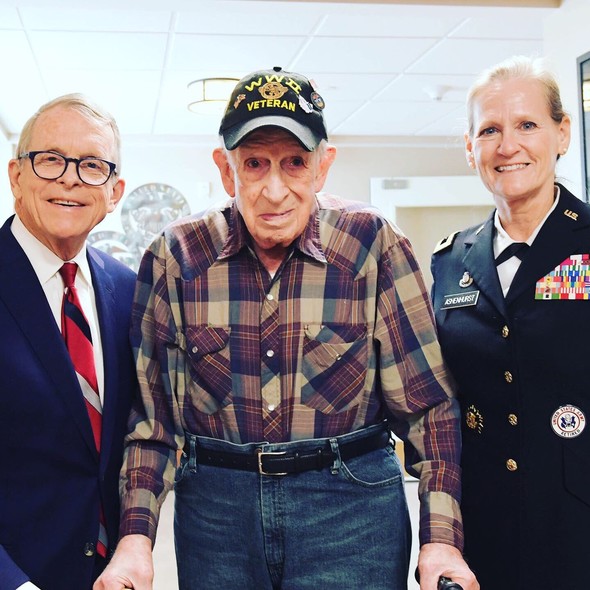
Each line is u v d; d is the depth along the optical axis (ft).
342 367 4.73
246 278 4.83
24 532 4.70
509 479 5.00
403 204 20.35
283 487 4.63
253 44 12.81
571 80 10.34
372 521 4.73
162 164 20.16
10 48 12.87
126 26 11.87
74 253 5.12
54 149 4.79
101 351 5.24
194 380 4.87
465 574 4.28
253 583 4.68
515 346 4.99
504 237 5.31
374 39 12.68
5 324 4.76
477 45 13.05
